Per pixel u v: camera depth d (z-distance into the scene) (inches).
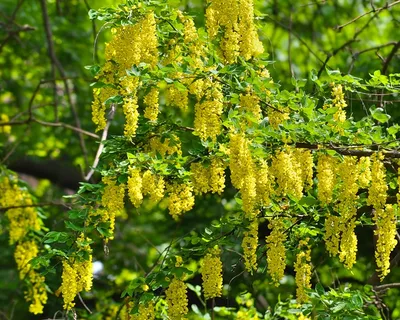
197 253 346.0
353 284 545.6
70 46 691.4
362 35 675.4
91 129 663.1
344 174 308.8
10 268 601.0
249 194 299.3
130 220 663.1
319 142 312.7
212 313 430.0
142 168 328.8
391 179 346.9
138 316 345.7
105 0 719.7
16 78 726.5
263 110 334.0
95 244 613.9
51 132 693.9
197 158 339.3
